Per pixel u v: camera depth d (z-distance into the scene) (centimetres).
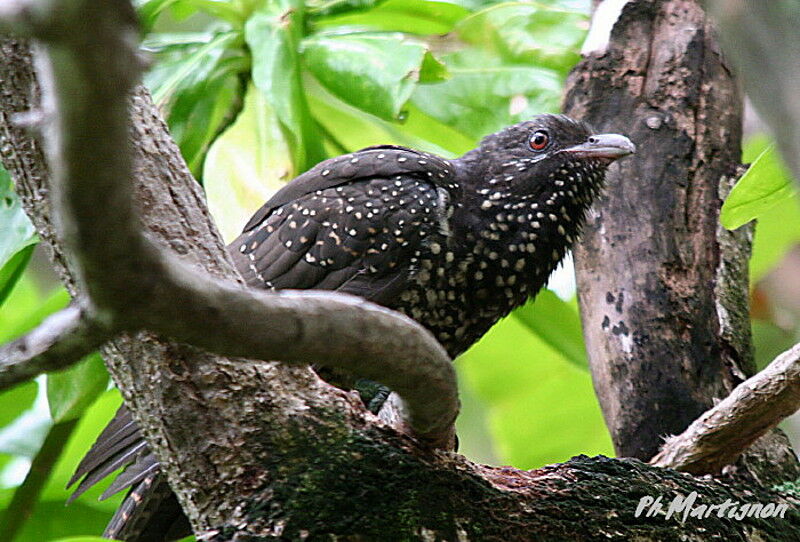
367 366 558
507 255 964
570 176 988
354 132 1175
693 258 987
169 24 1470
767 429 824
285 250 942
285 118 950
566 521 714
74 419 1012
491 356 1314
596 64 1057
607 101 1046
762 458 894
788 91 348
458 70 1070
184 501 658
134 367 647
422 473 671
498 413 1328
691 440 844
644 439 959
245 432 648
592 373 1012
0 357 458
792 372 779
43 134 389
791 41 349
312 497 642
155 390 644
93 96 358
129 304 432
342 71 951
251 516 636
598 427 1324
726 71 1040
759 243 1218
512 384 1320
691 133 1019
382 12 1098
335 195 942
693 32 1049
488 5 1130
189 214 662
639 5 1069
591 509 728
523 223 970
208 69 1002
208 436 646
